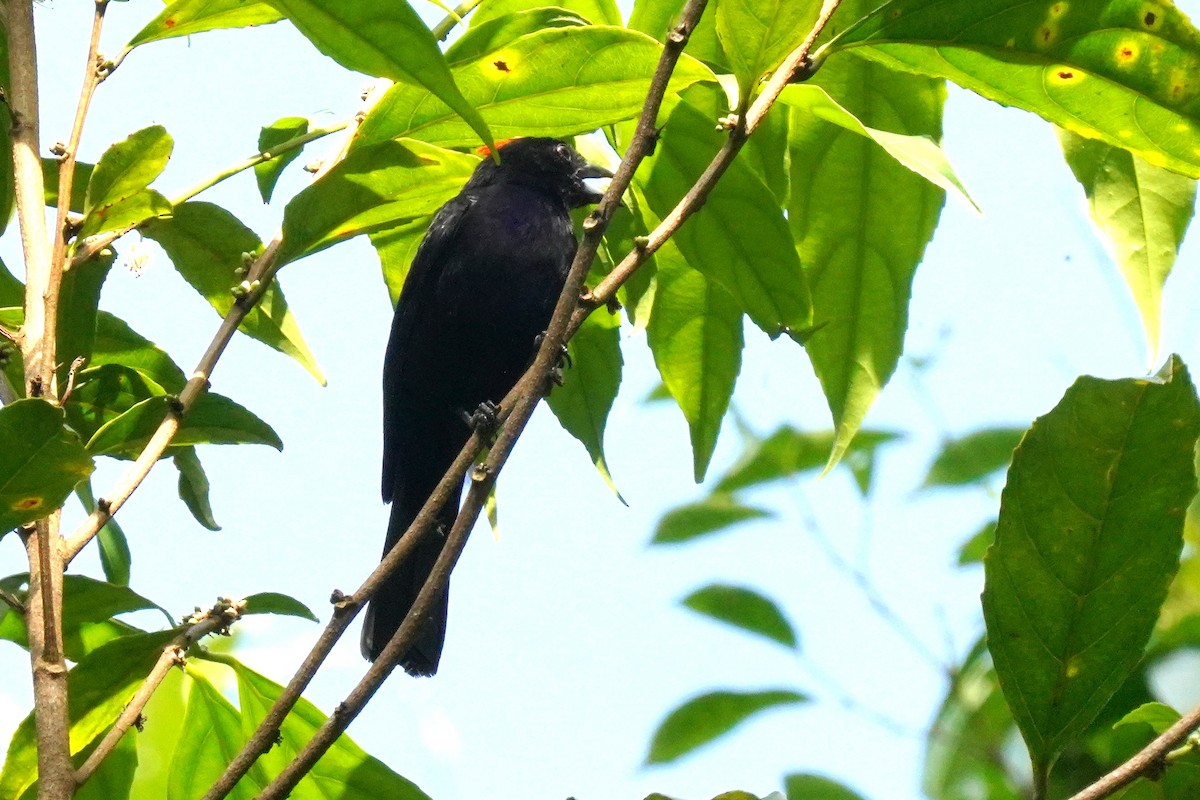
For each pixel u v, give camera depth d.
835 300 7.44
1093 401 4.61
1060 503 4.62
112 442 6.15
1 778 5.37
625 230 7.86
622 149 7.18
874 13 5.44
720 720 8.41
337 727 4.50
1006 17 5.47
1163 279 6.35
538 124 6.35
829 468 7.27
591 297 4.96
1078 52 5.51
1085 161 6.55
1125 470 4.58
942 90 7.31
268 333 7.21
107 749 4.64
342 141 6.56
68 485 4.48
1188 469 4.53
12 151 5.36
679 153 6.97
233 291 5.68
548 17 6.07
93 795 6.32
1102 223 6.45
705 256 7.10
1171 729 4.03
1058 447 4.63
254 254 6.50
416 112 6.20
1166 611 7.88
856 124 6.03
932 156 5.95
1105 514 4.59
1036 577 4.64
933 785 8.38
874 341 7.43
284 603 5.53
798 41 5.12
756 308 7.21
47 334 4.88
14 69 5.38
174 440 6.35
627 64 6.03
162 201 5.68
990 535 9.61
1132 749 6.61
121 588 6.06
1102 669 4.60
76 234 5.59
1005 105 5.86
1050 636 4.64
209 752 6.45
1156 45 5.43
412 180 6.17
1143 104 5.62
